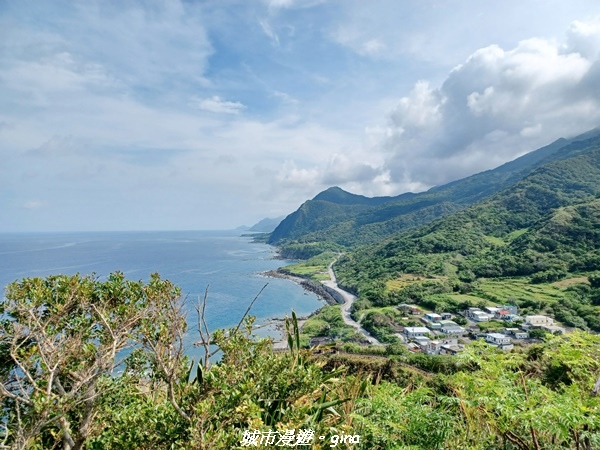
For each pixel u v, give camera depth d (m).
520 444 3.07
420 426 3.26
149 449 2.65
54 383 3.05
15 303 3.26
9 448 2.58
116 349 3.11
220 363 3.15
